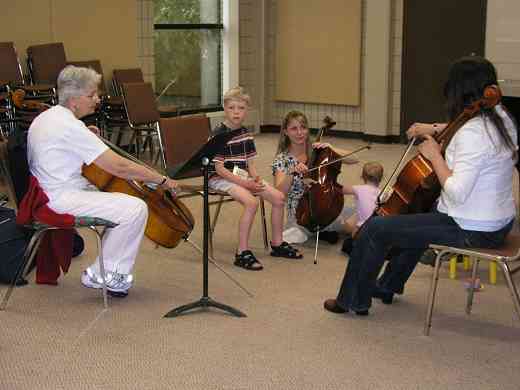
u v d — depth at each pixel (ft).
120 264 12.14
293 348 10.42
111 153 11.60
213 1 29.86
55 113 11.76
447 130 10.60
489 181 10.39
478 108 10.27
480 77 10.32
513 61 22.31
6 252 12.76
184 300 12.27
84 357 10.08
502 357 10.21
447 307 12.09
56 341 10.59
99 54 25.11
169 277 13.43
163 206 12.33
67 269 12.27
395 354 10.27
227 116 14.32
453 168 10.39
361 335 10.90
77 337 10.73
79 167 11.85
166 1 28.32
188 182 21.54
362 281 11.36
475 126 10.24
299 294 12.60
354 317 11.60
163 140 14.89
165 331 10.97
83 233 16.25
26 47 23.15
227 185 14.12
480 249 10.49
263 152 26.76
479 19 26.32
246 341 10.64
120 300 12.23
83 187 12.10
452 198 10.24
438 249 10.70
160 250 15.06
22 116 20.02
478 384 9.40
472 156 10.16
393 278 12.00
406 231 10.80
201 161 11.35
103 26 25.08
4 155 12.25
